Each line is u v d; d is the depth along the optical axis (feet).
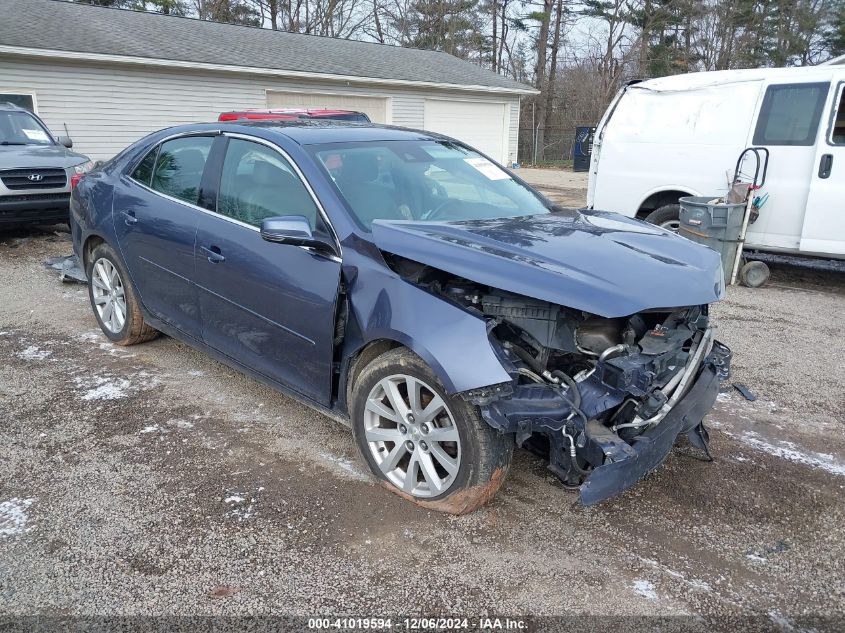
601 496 8.35
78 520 9.50
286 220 10.05
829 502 10.40
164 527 9.39
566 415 8.59
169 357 15.92
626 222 12.29
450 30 122.52
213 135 13.25
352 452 11.61
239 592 8.16
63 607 7.86
